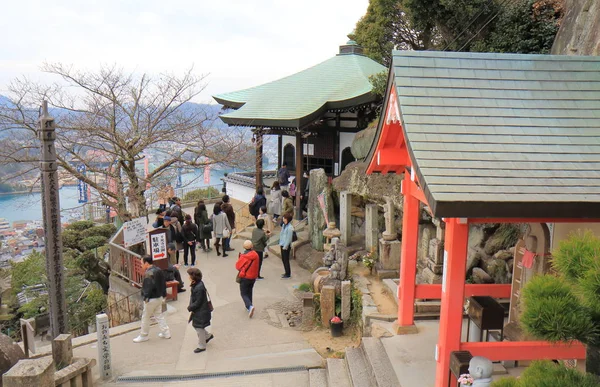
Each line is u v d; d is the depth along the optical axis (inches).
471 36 627.2
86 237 804.0
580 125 238.8
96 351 380.2
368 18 981.8
